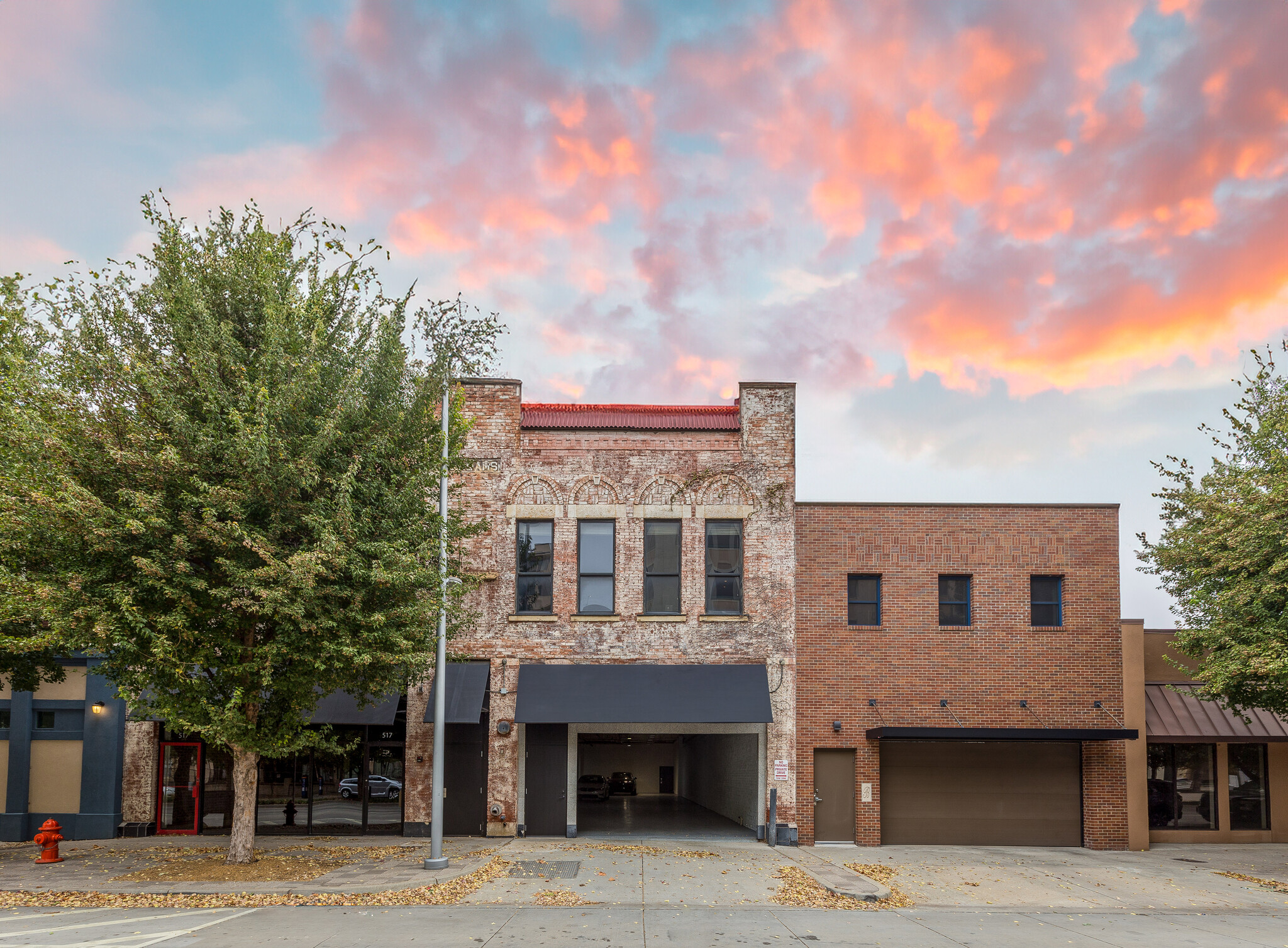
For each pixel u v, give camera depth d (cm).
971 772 2248
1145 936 1311
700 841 2164
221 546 1492
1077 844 2230
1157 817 2328
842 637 2247
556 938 1205
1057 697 2245
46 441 1415
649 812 3003
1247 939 1302
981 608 2267
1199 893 1669
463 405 2125
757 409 2272
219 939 1173
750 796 2369
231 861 1694
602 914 1370
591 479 2238
